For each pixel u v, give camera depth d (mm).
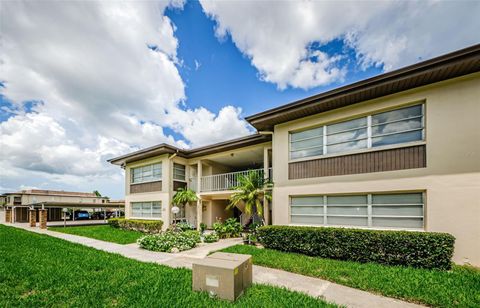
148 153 15422
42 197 35062
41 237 12500
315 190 8820
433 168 6688
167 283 4840
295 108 8922
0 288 4582
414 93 7195
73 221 30734
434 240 5953
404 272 5668
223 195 14867
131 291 4379
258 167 18062
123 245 10195
